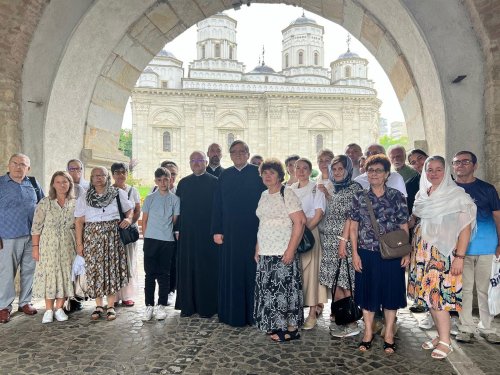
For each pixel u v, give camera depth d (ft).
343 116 151.53
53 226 14.16
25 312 14.82
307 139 151.12
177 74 167.84
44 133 17.80
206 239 14.67
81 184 16.87
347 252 12.51
